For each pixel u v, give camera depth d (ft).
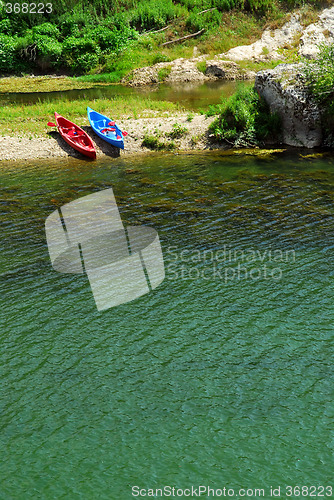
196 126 87.35
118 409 29.99
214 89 118.01
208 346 35.14
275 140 85.81
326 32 143.23
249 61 136.67
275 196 61.67
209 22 153.69
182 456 26.89
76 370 33.17
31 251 48.83
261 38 145.28
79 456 27.02
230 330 36.76
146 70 133.69
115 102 102.63
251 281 42.68
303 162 75.10
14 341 35.88
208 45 144.97
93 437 28.17
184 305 39.75
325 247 48.06
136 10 153.89
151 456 26.94
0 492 25.05
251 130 84.33
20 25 147.74
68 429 28.71
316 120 81.87
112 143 82.17
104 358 34.19
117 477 25.77
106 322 37.91
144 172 73.00
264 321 37.63
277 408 29.78
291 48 141.08
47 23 145.38
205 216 56.39
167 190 65.26
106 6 156.35
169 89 121.29
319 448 27.20
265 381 31.86
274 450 27.12
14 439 28.09
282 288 41.63
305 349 34.58
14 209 59.72
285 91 81.92
